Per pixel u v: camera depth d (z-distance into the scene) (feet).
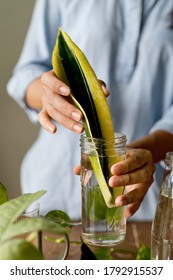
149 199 4.12
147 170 2.39
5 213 1.44
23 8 5.74
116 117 4.26
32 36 4.44
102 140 2.11
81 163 2.23
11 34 5.80
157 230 1.99
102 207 2.23
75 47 2.06
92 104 2.13
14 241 1.31
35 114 4.38
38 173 4.47
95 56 4.20
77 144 4.28
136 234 2.79
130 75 4.22
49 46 4.41
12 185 6.24
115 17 4.16
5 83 5.92
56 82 2.21
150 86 4.21
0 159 6.14
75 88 2.21
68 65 2.20
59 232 1.28
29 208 1.82
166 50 4.18
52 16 4.36
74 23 4.30
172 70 4.22
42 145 4.50
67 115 2.27
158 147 3.76
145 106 4.24
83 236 2.29
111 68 4.21
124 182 2.20
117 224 2.27
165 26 4.18
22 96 4.25
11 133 6.05
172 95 4.30
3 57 5.85
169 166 1.97
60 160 4.34
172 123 3.88
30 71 4.23
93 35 4.17
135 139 4.30
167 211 1.95
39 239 1.65
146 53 4.17
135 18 4.12
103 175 2.15
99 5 4.15
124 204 2.20
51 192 4.39
